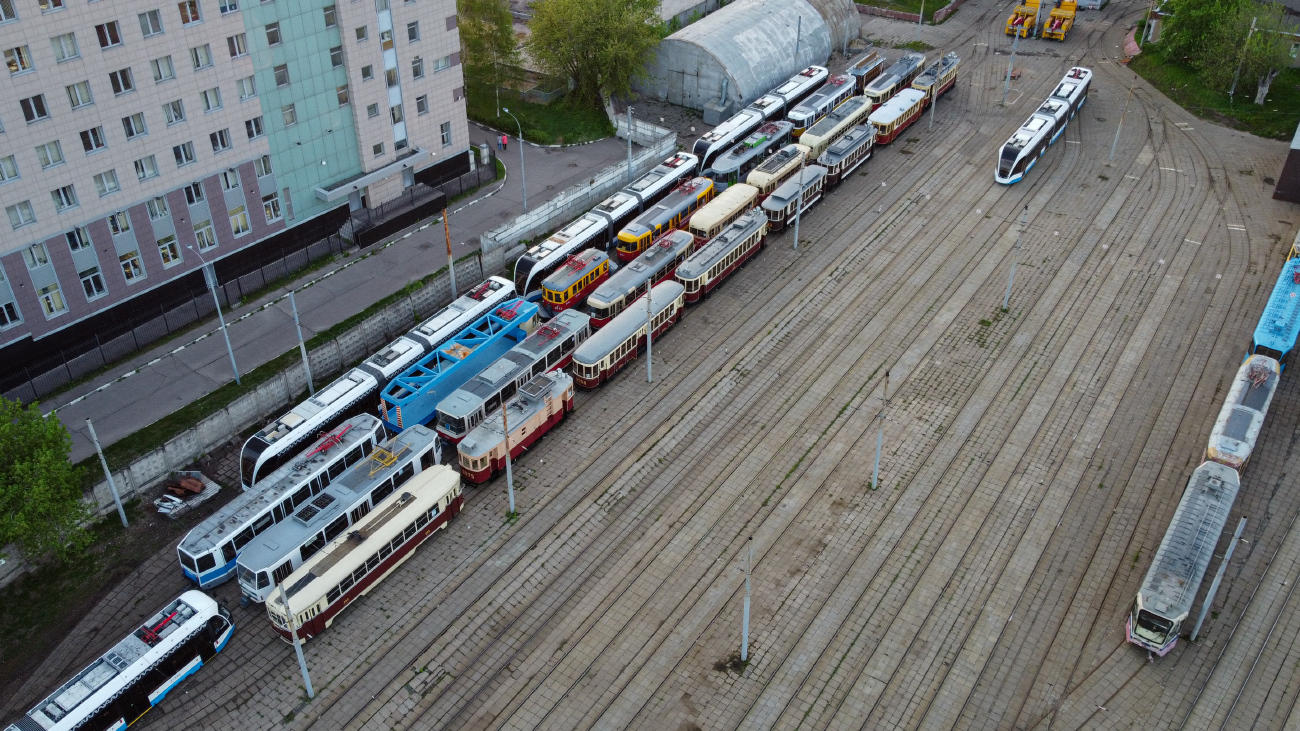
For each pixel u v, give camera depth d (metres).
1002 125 102.50
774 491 58.50
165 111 67.06
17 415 51.09
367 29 76.56
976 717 45.78
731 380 67.69
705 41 103.44
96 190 65.06
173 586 52.84
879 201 89.25
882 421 55.41
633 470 60.19
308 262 78.19
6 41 57.81
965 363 68.88
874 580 52.66
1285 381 65.81
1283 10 104.81
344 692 47.38
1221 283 76.50
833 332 72.25
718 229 80.12
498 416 60.66
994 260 80.38
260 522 53.53
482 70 103.94
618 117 99.56
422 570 53.84
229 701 47.03
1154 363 68.38
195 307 71.50
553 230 84.81
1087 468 59.78
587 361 65.19
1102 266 79.19
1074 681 47.31
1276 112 101.69
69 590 52.50
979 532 55.53
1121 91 109.56
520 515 57.19
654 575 53.25
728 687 47.25
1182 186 90.31
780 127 95.00
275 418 64.06
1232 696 46.44
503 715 46.22
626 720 45.84
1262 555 53.38
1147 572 51.78
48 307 65.62
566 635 50.06
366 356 69.56
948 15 131.62
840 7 120.50
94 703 43.88
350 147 80.25
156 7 64.06
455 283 74.25
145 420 62.59
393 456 56.38
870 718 45.75
